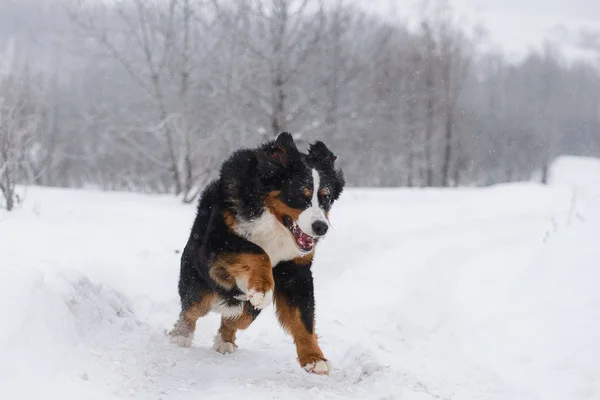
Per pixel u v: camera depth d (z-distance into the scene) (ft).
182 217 38.96
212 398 13.80
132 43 64.34
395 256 33.40
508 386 18.79
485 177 138.51
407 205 49.98
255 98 67.67
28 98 48.19
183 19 62.59
